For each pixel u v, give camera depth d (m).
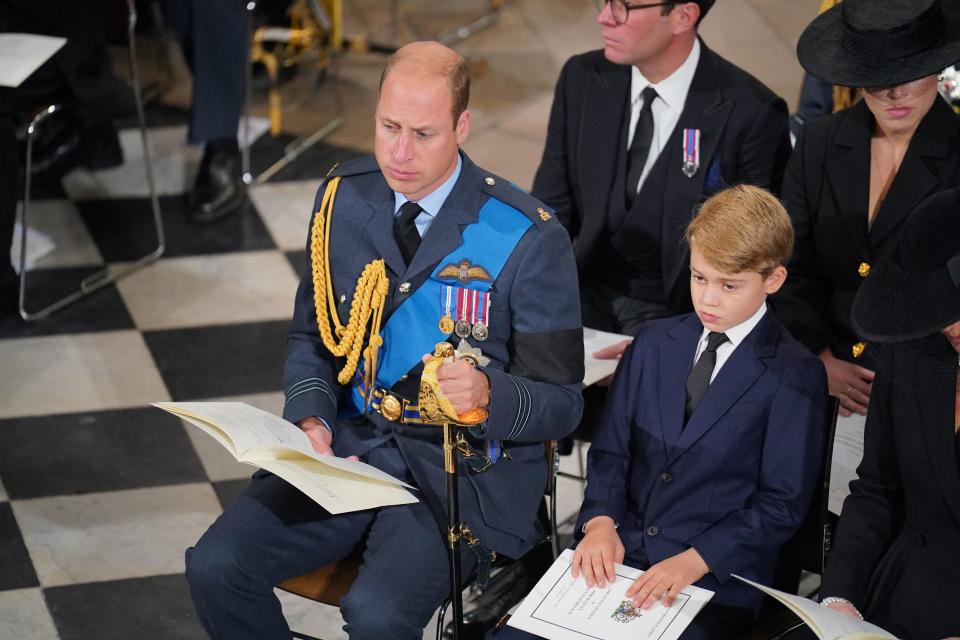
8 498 12.67
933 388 8.42
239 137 19.53
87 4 15.77
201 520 12.50
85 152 17.45
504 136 19.94
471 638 9.71
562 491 13.04
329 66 22.00
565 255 9.20
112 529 12.32
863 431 10.19
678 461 9.10
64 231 17.30
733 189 8.90
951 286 7.96
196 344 15.25
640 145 11.59
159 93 20.92
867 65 10.02
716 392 9.02
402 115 8.70
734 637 8.59
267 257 17.08
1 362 14.78
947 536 8.64
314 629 11.24
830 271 11.02
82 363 14.82
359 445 9.52
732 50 22.88
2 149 14.80
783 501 8.76
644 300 11.87
